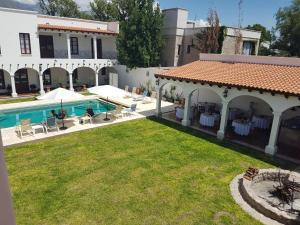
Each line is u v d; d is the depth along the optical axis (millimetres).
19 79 28078
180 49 36844
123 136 15352
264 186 9992
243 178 10102
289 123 14906
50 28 26234
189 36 35625
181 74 17438
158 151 13219
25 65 25469
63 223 7645
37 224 7570
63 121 16688
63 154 12562
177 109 19312
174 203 8789
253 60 17547
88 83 33656
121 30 31703
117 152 12953
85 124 17250
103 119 18594
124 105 23016
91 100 25750
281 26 48344
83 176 10422
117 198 8953
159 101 19438
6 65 24406
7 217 1576
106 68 34781
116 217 7977
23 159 11922
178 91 24938
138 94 28016
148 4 31297
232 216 8203
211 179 10500
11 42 24266
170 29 36188
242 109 19422
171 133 16078
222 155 12953
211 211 8422
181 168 11391
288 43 48375
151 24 31297
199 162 12062
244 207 8672
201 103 21422
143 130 16562
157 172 10945
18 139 14078
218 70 17031
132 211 8289
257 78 14203
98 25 32969
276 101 12547
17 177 10234
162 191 9492
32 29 25250
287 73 14312
